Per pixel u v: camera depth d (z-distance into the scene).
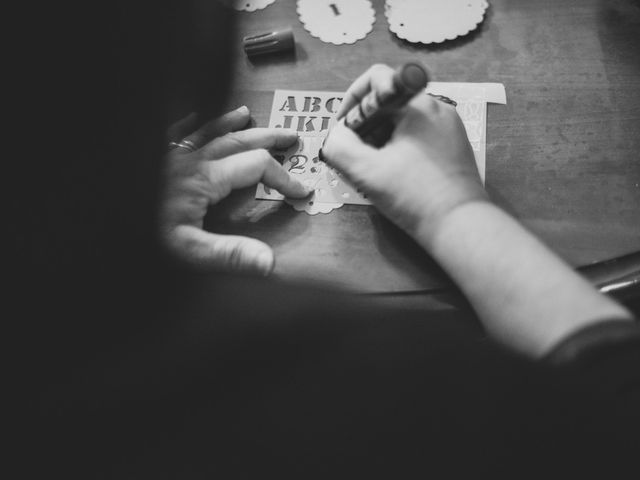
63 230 0.32
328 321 0.41
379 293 0.61
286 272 0.64
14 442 0.36
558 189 0.68
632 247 0.63
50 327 0.34
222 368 0.38
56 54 0.29
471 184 0.58
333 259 0.65
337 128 0.63
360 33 0.81
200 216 0.65
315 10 0.83
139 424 0.37
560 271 0.51
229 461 0.36
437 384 0.38
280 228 0.67
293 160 0.72
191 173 0.65
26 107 0.29
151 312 0.36
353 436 0.37
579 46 0.78
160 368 0.37
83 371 0.36
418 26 0.81
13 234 0.31
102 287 0.34
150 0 0.30
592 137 0.71
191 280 0.39
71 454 0.36
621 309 0.47
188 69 0.34
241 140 0.70
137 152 0.31
